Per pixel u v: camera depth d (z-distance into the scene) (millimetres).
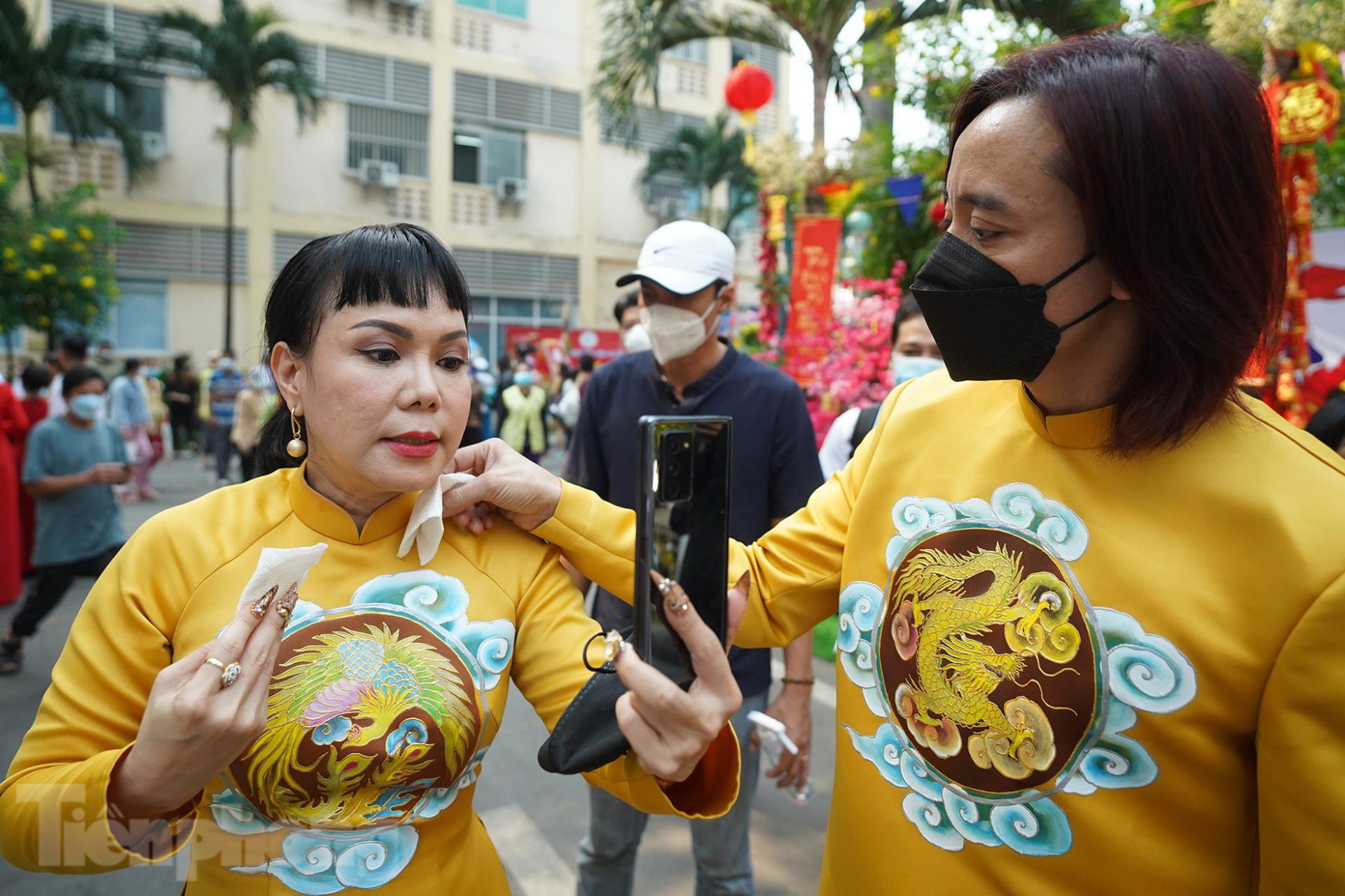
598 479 2391
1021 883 1000
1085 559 984
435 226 18359
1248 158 890
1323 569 852
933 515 1127
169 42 16125
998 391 1148
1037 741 992
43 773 980
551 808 3105
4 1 13445
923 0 6762
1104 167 877
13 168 13078
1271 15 3330
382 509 1164
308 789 1059
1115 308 970
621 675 805
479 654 1152
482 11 18500
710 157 18953
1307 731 847
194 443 15039
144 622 1065
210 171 16672
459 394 1111
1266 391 3682
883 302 5508
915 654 1103
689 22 7492
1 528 4891
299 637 1086
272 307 1138
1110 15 5707
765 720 1674
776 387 2178
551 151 19531
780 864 2791
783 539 1315
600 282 20266
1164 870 932
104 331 16078
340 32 17219
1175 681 915
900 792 1121
